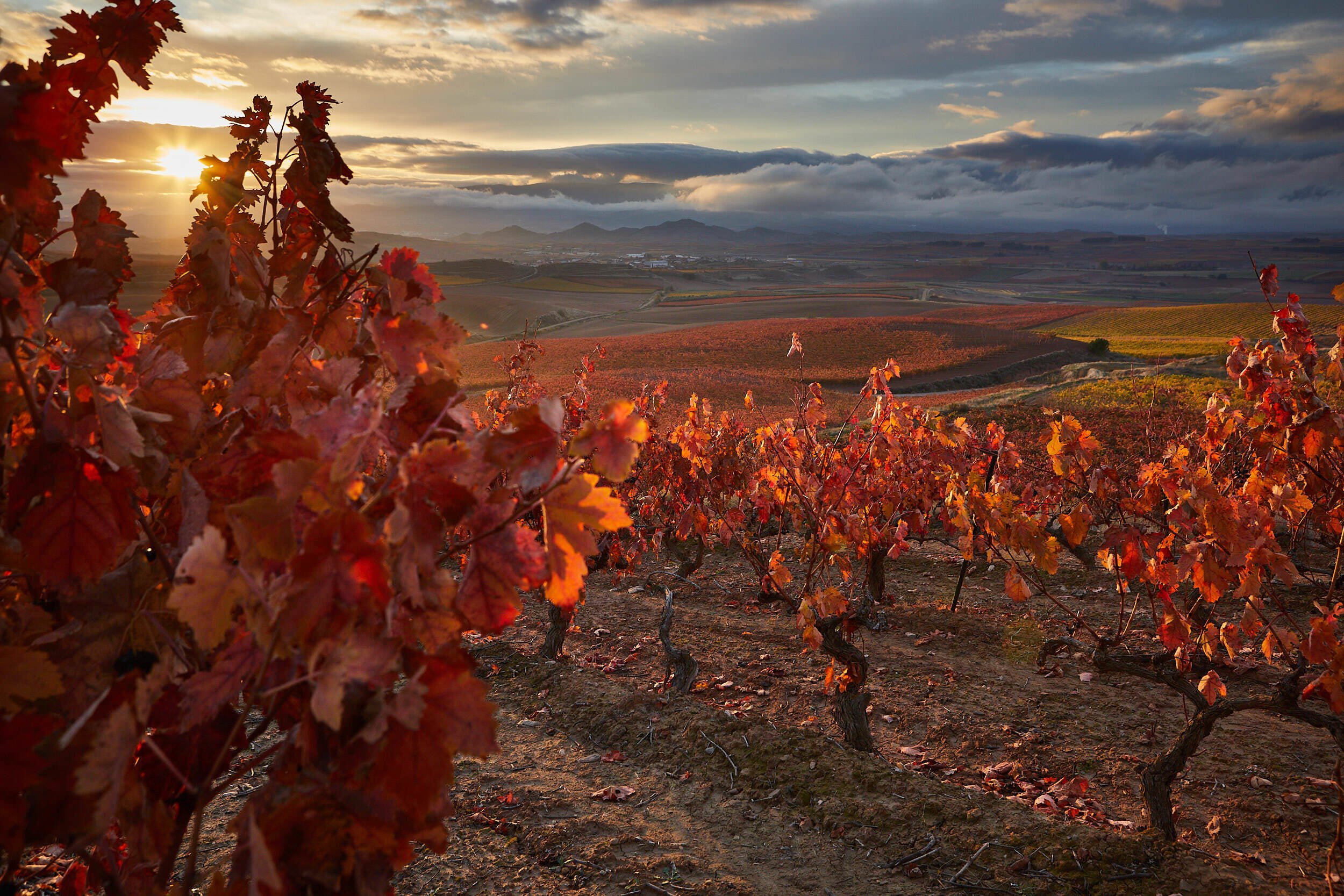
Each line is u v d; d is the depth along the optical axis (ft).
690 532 32.60
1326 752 21.01
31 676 3.47
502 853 15.11
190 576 3.13
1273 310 15.29
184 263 5.87
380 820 3.21
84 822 3.58
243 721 3.53
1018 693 25.21
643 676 27.14
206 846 14.52
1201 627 24.80
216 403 5.74
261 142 5.73
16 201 3.02
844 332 288.92
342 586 3.03
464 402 4.18
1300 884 15.56
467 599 3.67
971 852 15.21
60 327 3.93
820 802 17.01
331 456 3.31
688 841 15.88
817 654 28.43
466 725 3.31
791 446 25.00
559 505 3.61
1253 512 15.23
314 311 5.44
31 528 3.78
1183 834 17.69
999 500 18.62
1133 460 58.29
